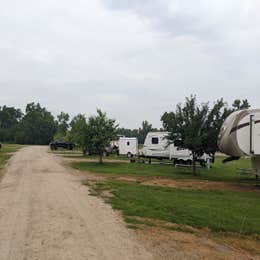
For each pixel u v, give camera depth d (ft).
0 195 44.14
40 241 23.79
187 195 49.42
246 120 60.95
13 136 407.23
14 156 136.56
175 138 82.07
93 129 108.99
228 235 28.71
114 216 32.73
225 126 64.39
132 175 76.48
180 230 28.96
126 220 31.12
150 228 28.86
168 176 77.56
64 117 406.62
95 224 29.19
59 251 21.66
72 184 55.83
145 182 64.80
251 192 56.85
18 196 43.06
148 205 39.29
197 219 33.24
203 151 81.00
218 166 117.08
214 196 49.93
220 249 24.43
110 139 110.73
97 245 23.24
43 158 127.24
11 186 52.65
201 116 79.71
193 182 68.33
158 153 115.34
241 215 36.50
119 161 122.72
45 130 402.93
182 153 109.81
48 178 63.72
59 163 104.63
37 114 421.18
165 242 24.93
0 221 29.73
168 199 44.21
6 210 34.45
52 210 34.50
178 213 35.60
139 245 23.72
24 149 212.43
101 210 35.32
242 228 30.99
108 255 21.22
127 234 26.50
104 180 64.23
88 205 37.81
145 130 397.60
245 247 25.64
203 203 42.78
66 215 32.30
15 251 21.61
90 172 80.02
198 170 97.55
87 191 48.62
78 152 185.26
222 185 65.31
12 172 74.95
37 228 27.32
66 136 223.10
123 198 43.27
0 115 477.36
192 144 79.20
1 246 22.66
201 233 28.73
